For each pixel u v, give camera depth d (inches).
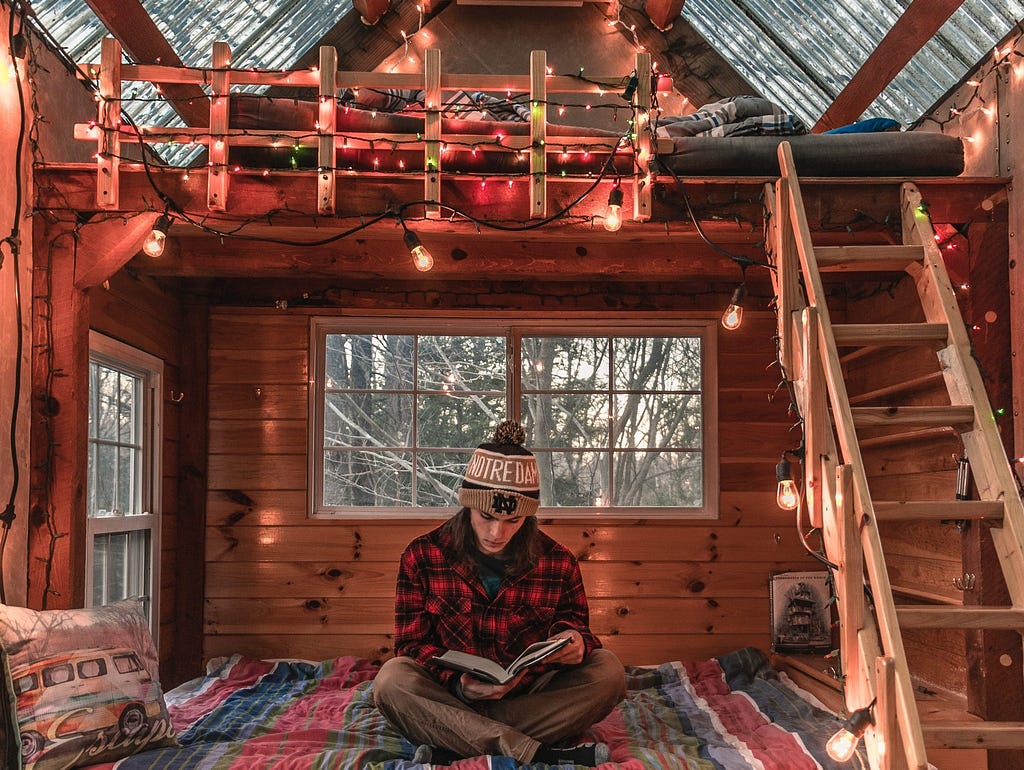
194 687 160.7
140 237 131.3
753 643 186.9
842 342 116.6
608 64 204.1
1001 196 135.0
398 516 187.9
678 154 133.6
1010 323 134.3
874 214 133.7
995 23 139.8
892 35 153.7
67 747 101.7
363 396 193.2
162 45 162.4
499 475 120.0
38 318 129.6
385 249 163.5
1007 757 131.2
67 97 142.6
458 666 110.8
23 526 125.1
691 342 196.5
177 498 185.0
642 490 193.6
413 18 200.1
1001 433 133.3
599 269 160.7
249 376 189.0
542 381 195.3
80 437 131.0
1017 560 102.7
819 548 188.5
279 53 194.9
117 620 116.8
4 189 121.1
